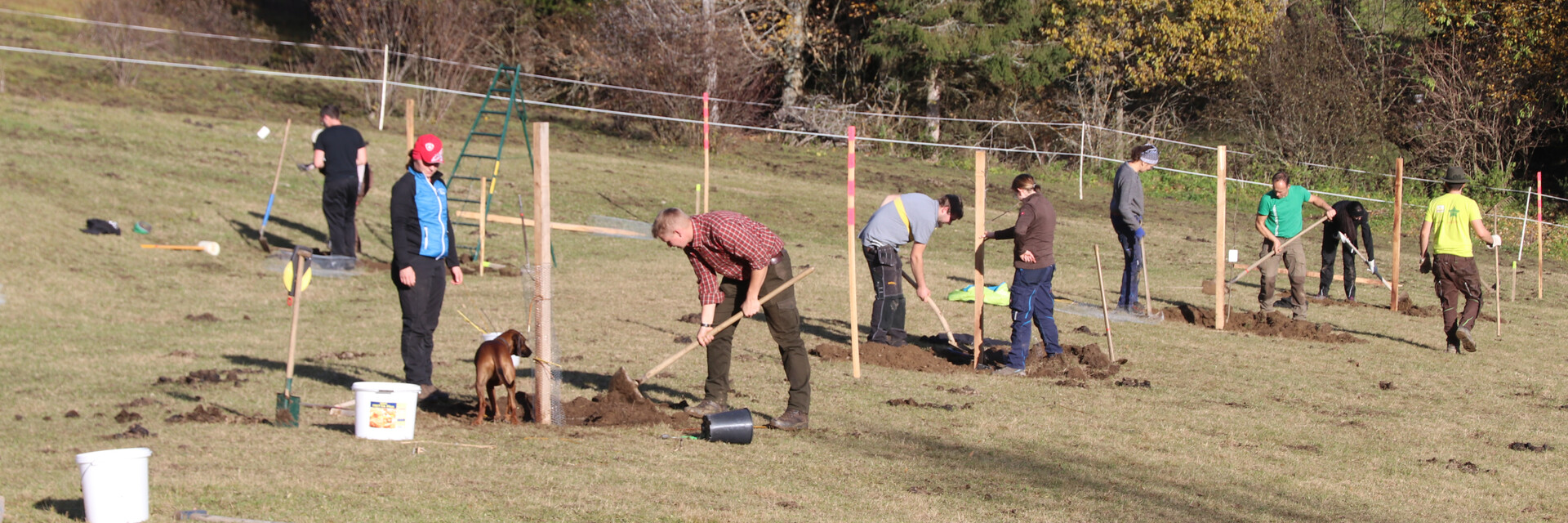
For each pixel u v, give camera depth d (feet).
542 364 19.22
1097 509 15.83
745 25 92.63
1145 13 91.81
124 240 39.04
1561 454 21.11
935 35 90.27
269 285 35.99
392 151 62.23
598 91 86.17
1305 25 92.38
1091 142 88.58
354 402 19.54
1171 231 64.34
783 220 58.54
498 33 89.20
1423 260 33.86
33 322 28.02
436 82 76.38
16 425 17.72
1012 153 94.53
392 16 75.31
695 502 14.84
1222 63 90.58
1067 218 66.90
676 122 78.79
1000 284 41.91
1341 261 58.08
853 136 25.35
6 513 12.55
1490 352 33.63
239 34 86.17
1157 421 22.30
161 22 80.28
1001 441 19.89
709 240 19.43
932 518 14.82
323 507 13.42
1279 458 19.75
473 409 20.65
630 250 47.91
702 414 20.57
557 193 58.29
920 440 19.71
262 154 56.80
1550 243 72.38
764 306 19.90
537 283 19.17
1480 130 87.20
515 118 81.97
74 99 65.26
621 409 20.25
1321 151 89.04
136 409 19.34
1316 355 31.48
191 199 46.03
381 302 34.50
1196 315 36.63
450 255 21.89
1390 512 16.65
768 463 17.38
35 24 83.56
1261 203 37.52
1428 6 88.17
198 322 29.73
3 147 47.85
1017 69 95.30
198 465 15.17
